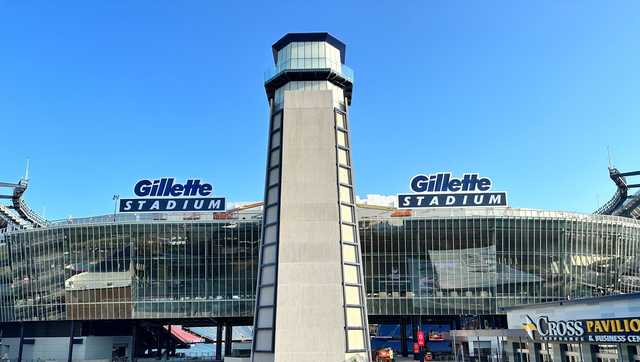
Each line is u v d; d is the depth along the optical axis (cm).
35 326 11425
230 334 11831
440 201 10150
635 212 15438
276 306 5881
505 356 5900
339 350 5619
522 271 10250
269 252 6344
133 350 11356
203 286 10406
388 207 10725
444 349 13000
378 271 10325
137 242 10525
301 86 6994
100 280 10512
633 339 3888
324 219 6138
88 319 10500
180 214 10831
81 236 10656
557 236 10400
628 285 10819
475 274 10231
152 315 10356
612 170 16788
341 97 7138
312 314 5741
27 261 10900
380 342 14750
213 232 10488
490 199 10106
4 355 11481
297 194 6241
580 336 4406
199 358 12231
